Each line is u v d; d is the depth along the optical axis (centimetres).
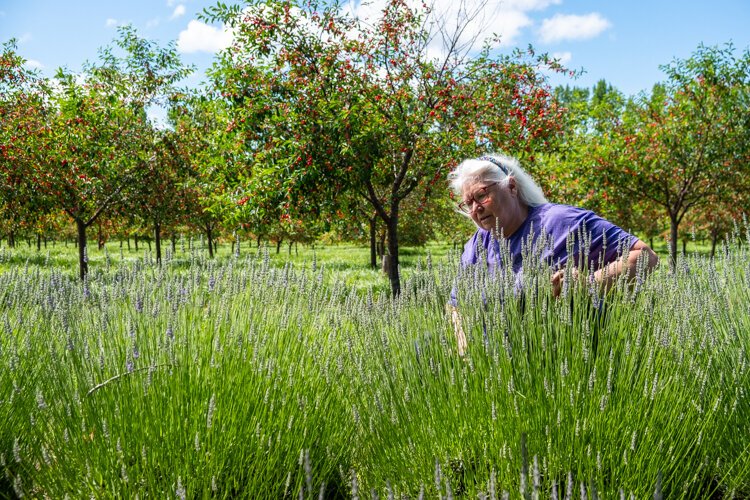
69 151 1225
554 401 173
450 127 851
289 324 241
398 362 218
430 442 188
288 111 848
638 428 176
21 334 238
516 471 166
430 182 855
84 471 175
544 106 877
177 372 196
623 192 1391
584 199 1295
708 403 202
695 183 1401
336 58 871
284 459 196
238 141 902
